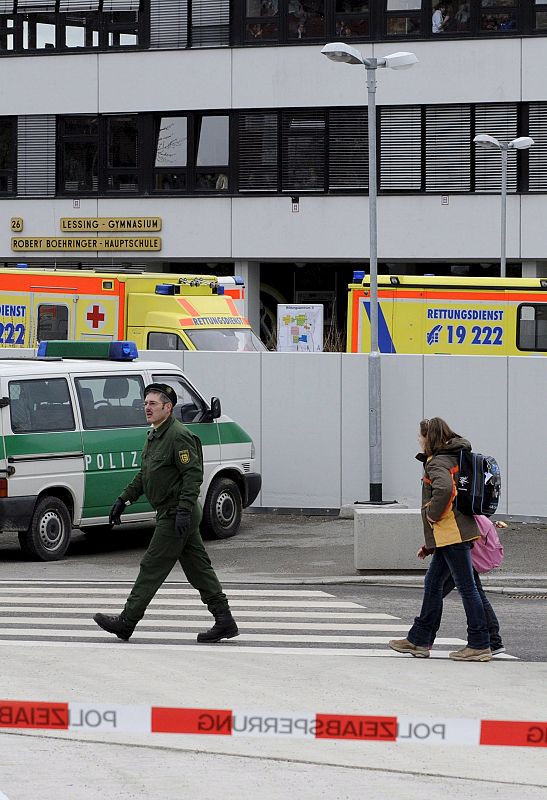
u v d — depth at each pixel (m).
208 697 9.92
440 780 7.88
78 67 46.12
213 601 12.28
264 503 23.27
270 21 44.44
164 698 9.84
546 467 21.69
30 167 46.91
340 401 22.83
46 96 46.47
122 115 45.97
